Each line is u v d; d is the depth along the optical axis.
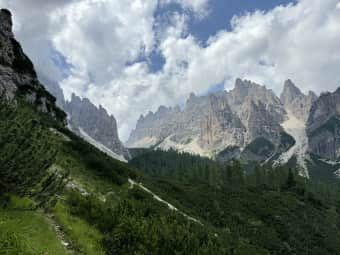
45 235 13.18
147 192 44.22
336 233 80.81
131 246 16.36
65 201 19.20
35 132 15.06
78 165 37.22
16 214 13.30
